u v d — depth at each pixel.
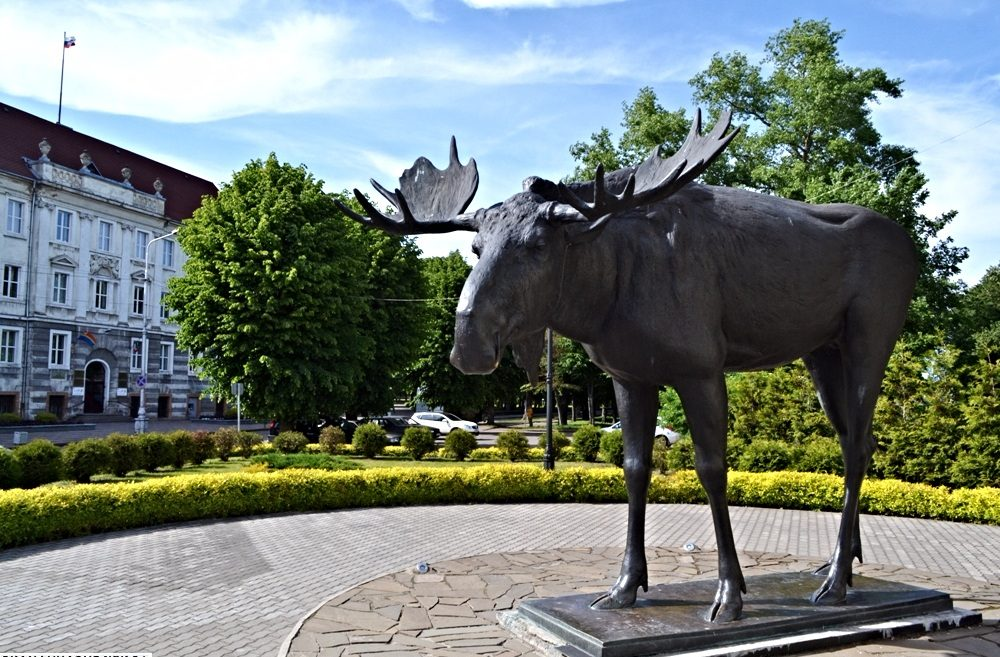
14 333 35.84
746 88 22.80
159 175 46.12
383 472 13.18
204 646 5.29
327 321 23.86
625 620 4.39
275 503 12.12
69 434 31.30
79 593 6.85
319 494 12.51
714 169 21.66
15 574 7.70
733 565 4.51
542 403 56.44
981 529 10.34
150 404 43.22
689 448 15.38
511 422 55.09
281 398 23.08
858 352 4.98
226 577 7.50
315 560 8.35
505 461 21.92
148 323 43.03
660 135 21.81
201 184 49.25
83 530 10.12
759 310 4.68
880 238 5.07
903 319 5.18
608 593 4.84
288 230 23.88
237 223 23.55
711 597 4.87
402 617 5.18
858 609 4.63
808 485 12.23
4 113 37.28
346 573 7.67
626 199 3.78
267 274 22.73
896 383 13.18
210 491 11.51
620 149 23.55
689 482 13.10
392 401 30.88
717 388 4.50
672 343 4.36
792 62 22.56
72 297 38.41
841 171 18.44
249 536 9.98
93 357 39.75
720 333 4.61
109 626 5.79
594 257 4.33
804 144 21.36
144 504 10.76
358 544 9.34
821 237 4.88
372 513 12.14
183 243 24.83
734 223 4.70
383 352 30.03
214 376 24.00
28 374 36.22
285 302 22.83
